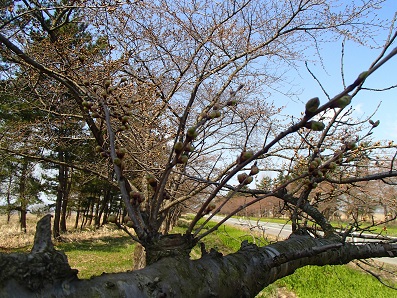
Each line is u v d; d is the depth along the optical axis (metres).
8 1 4.11
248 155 1.11
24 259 0.83
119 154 1.39
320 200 2.81
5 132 4.80
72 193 22.59
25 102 5.02
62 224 21.50
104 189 21.88
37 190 17.12
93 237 20.62
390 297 9.07
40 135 4.88
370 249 2.07
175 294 1.05
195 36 4.43
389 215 2.90
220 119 3.65
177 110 4.39
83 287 0.91
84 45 4.36
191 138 1.12
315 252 1.64
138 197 1.32
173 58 4.47
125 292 0.95
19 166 11.39
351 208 3.11
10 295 0.78
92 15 3.90
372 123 2.33
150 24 4.34
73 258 13.81
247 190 2.45
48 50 3.74
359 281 10.59
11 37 3.94
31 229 21.80
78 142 5.65
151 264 1.17
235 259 1.38
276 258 1.52
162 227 6.42
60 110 4.89
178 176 4.11
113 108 3.13
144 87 3.77
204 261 1.26
